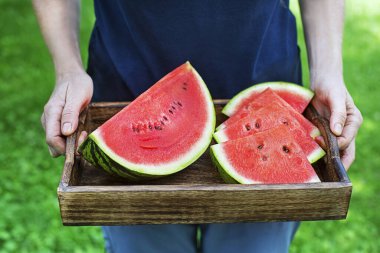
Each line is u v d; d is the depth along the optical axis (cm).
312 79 101
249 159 85
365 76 250
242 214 79
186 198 78
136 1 95
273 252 106
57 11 103
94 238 155
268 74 104
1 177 174
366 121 213
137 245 107
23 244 151
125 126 88
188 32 97
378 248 156
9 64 244
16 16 294
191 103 94
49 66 244
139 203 78
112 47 102
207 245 109
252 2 95
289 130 88
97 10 104
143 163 85
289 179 84
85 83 94
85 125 94
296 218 79
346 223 163
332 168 84
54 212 162
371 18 326
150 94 93
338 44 102
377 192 177
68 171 81
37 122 204
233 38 98
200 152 89
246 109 96
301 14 107
